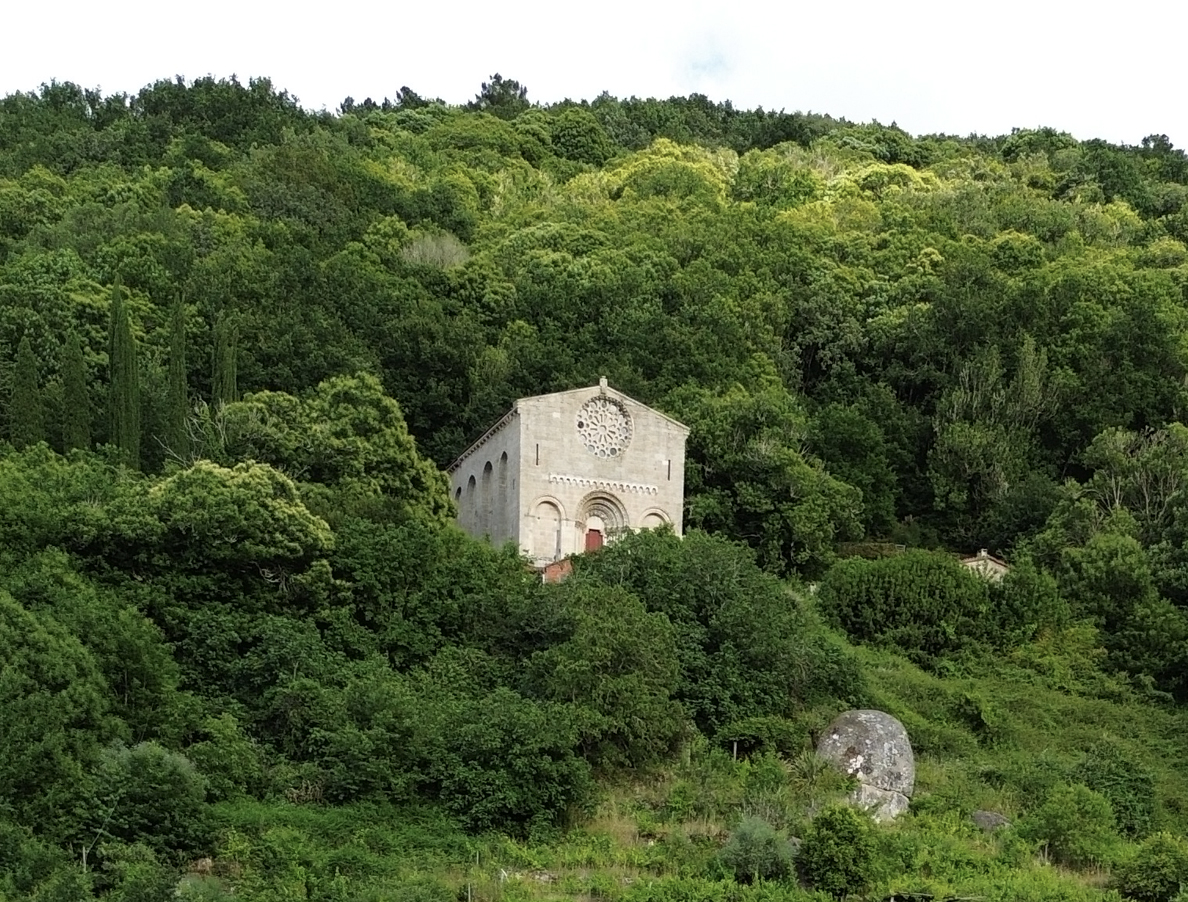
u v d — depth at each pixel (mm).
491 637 56438
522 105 198375
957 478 91938
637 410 77812
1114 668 68125
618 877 42906
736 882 42625
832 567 75875
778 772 49719
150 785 41562
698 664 54781
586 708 49406
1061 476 94938
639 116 198000
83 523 53469
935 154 181250
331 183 130750
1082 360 99938
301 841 42438
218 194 122750
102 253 97188
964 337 104625
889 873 43594
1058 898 43094
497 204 148000
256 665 51000
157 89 159750
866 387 101812
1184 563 73750
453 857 43375
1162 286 111250
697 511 79312
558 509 75188
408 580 57219
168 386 76125
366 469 69938
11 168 130875
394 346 94062
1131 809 53000
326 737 47562
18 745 41625
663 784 49344
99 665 46812
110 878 38500
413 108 192625
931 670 66750
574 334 100812
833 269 116125
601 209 142500
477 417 89625
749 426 84250
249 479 56219
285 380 87062
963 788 52844
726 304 106062
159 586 53344
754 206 143750
